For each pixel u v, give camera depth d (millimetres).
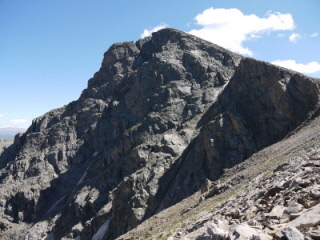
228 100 103000
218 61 142500
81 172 162125
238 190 36938
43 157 177000
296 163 26109
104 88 184125
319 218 8008
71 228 118312
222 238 9883
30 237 131875
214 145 90875
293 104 84000
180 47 153875
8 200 159875
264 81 95938
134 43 198750
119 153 130125
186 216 40781
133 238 46844
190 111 121750
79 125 183250
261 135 87188
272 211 11352
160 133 119000
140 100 142500
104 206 105812
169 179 95250
